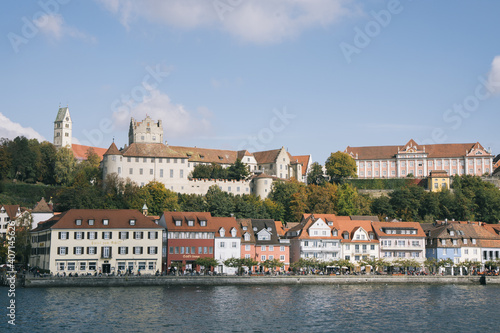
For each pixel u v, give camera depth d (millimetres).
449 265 182000
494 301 133375
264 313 114688
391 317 112750
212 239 178875
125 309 116438
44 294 133875
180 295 136000
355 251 194875
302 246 191750
